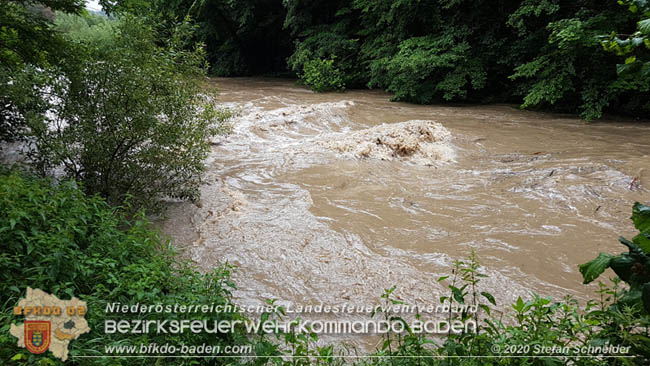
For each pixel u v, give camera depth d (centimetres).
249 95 1938
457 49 1750
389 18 1945
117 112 571
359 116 1448
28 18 602
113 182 632
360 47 2316
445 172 918
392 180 861
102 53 609
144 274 351
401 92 1808
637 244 208
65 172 668
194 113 668
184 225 636
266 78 2845
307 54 2298
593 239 607
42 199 429
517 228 645
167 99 612
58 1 611
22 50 602
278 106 1623
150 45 621
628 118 1477
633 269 214
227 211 687
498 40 1780
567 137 1198
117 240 429
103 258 399
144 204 631
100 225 439
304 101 1786
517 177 862
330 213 695
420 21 2005
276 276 504
